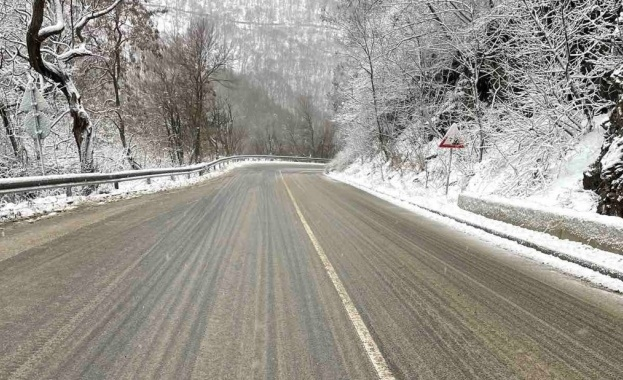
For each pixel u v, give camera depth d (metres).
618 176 8.40
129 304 4.39
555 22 13.30
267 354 3.42
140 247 6.90
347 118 31.31
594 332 4.08
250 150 113.12
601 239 6.71
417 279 5.61
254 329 3.88
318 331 3.88
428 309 4.53
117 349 3.42
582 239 7.13
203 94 40.50
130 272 5.49
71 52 17.25
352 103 30.75
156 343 3.54
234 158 51.38
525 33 13.81
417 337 3.83
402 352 3.53
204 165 28.58
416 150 23.14
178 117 40.88
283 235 8.23
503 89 16.89
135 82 37.56
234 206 12.44
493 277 5.86
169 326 3.88
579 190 9.90
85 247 6.83
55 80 16.78
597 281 5.74
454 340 3.79
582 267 6.31
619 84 9.97
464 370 3.28
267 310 4.34
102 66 27.48
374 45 26.23
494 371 3.28
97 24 25.59
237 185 20.64
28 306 4.27
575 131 12.30
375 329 3.96
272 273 5.62
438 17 20.42
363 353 3.48
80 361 3.21
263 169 41.06
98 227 8.63
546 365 3.40
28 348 3.39
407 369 3.26
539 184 11.95
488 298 4.96
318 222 10.00
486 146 17.00
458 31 18.67
